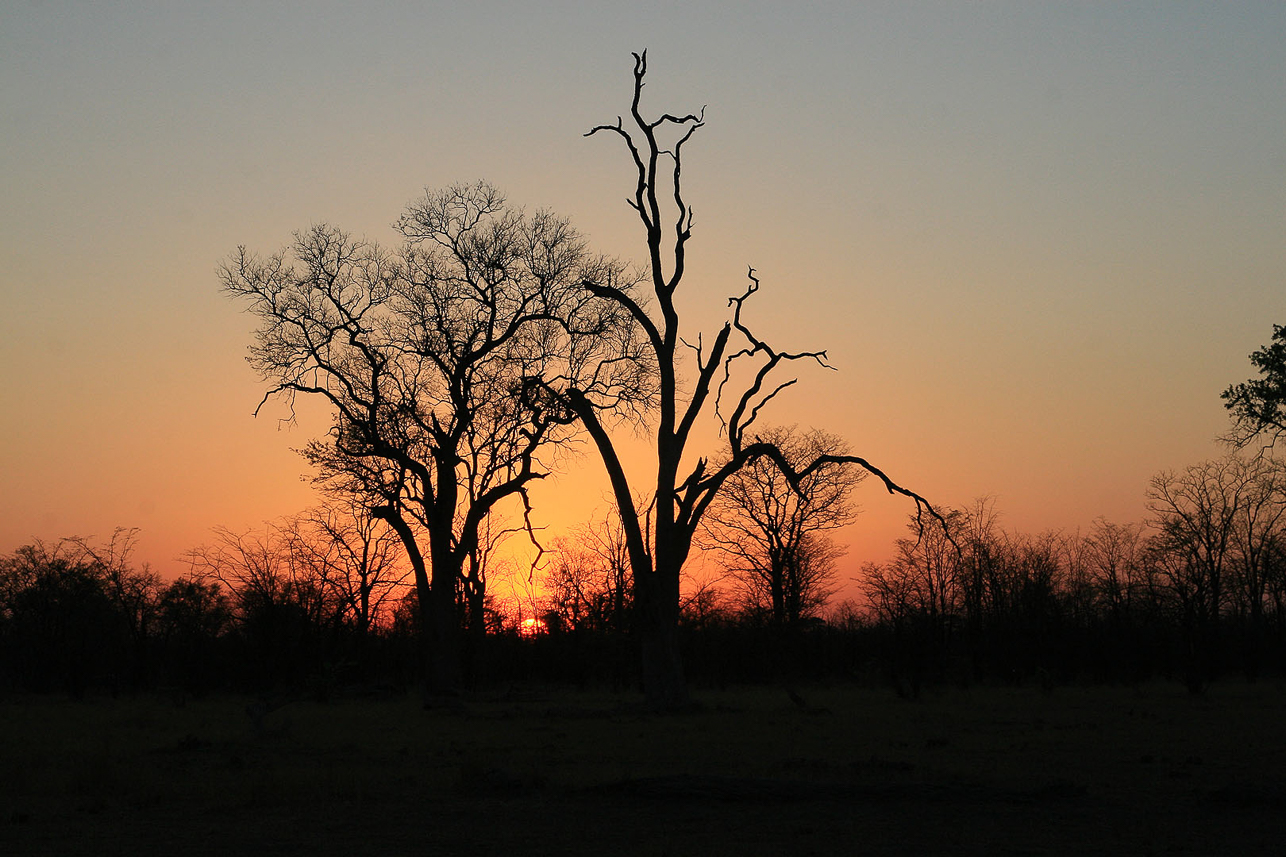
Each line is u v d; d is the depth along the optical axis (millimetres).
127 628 42781
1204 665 41969
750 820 10992
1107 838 10023
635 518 29469
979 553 53781
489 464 40750
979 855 9305
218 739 19938
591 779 13828
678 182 30984
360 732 21969
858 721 24047
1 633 44000
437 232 39938
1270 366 38656
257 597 42281
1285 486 54594
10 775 14234
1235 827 10555
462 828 10688
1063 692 36875
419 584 38500
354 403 39188
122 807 12070
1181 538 59125
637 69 31125
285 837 10266
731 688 42938
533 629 52062
